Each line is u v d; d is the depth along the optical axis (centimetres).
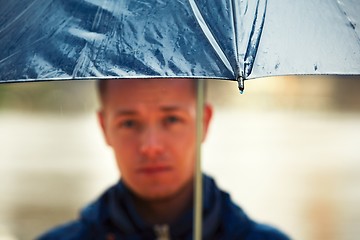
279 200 1173
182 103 292
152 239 303
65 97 3309
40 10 212
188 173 299
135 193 299
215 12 198
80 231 315
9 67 203
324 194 1233
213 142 2030
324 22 207
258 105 3700
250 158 1683
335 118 3194
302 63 197
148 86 290
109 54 197
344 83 4050
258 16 200
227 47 190
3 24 218
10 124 2712
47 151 1822
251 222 310
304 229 996
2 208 1091
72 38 203
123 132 294
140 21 201
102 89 302
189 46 194
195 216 283
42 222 1018
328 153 1825
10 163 1594
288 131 2489
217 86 3662
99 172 1458
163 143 292
